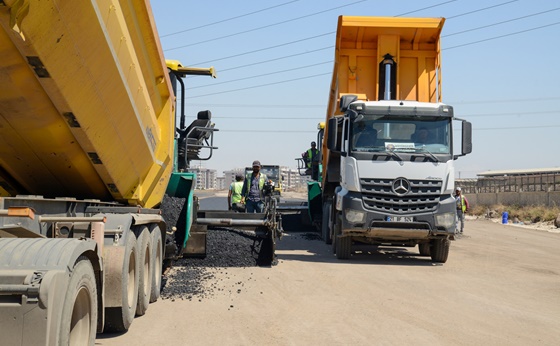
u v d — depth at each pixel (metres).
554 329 7.60
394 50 15.64
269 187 15.67
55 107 5.87
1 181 7.10
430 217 13.51
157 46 7.79
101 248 5.95
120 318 6.57
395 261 14.40
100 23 5.68
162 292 9.34
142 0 6.83
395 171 13.54
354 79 16.11
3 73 5.23
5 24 4.57
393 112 13.73
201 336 6.78
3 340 3.98
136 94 7.35
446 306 8.88
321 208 20.47
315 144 23.20
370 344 6.63
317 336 6.92
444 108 13.83
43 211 5.65
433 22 15.40
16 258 4.38
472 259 15.43
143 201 8.70
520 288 10.76
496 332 7.35
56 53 5.24
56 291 4.15
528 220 40.00
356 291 9.92
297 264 13.16
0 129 6.10
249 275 11.24
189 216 11.16
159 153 9.02
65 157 6.71
